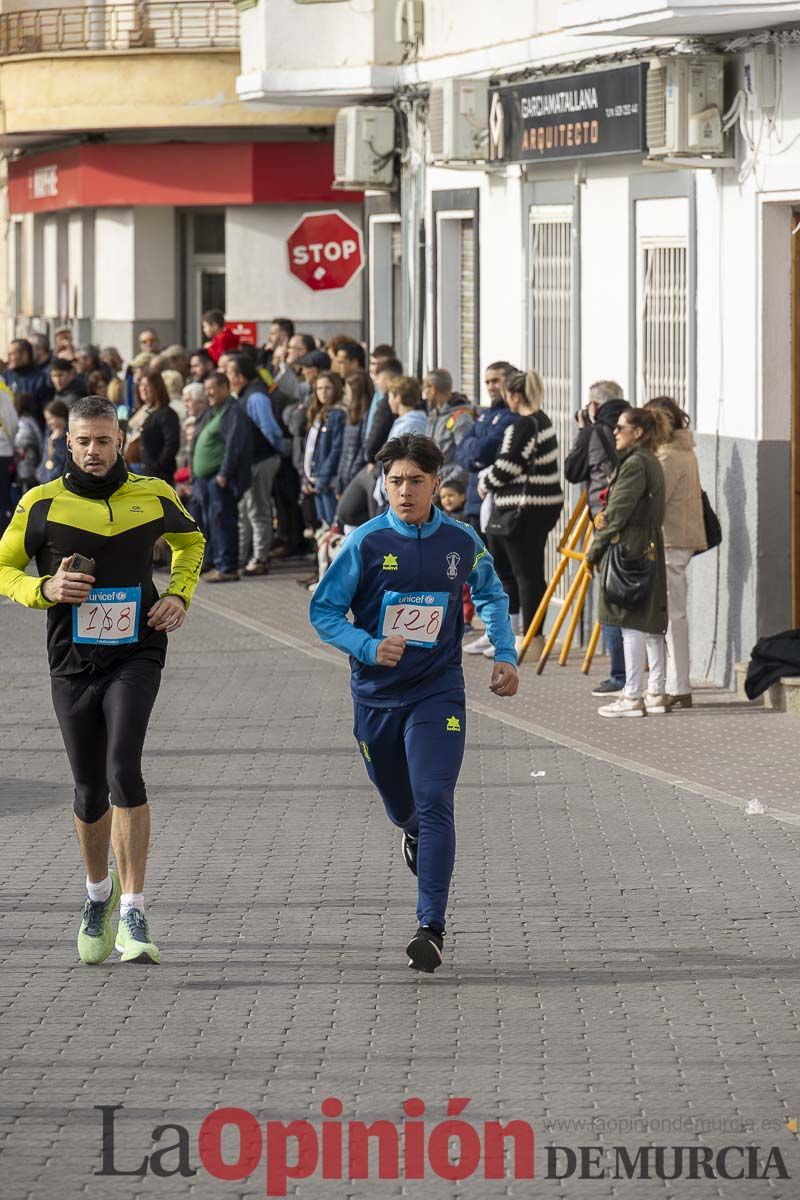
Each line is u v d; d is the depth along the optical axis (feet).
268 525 175.01
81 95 249.55
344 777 96.37
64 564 63.82
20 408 198.70
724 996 61.87
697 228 123.54
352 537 65.62
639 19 111.86
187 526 66.49
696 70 117.60
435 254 168.86
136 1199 46.19
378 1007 61.00
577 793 92.02
